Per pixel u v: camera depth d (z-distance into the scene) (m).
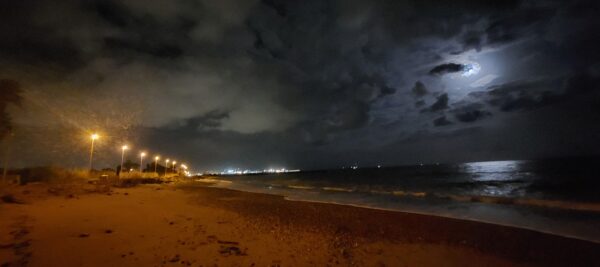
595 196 22.42
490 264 8.05
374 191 34.06
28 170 31.47
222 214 14.98
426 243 10.01
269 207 18.84
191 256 7.44
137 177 50.47
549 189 29.72
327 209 18.02
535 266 7.96
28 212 11.89
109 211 13.65
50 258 6.73
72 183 29.11
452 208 18.58
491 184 40.31
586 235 10.97
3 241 7.66
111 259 6.90
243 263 7.16
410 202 22.23
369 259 8.06
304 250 8.56
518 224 13.21
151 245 8.18
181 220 12.38
